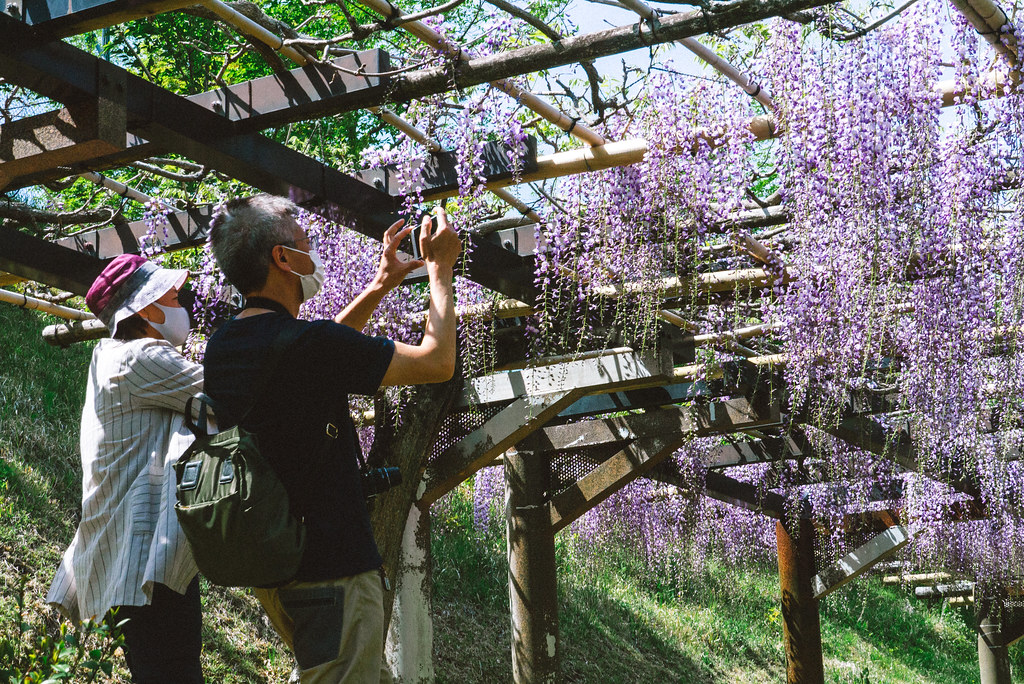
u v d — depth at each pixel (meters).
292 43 2.43
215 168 2.63
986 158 3.05
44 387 7.72
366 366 1.79
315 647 1.72
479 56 2.57
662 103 3.07
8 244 3.35
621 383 4.80
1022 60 2.61
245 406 1.77
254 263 1.92
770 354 5.37
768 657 12.23
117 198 3.75
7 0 1.99
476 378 5.15
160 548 2.07
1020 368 4.25
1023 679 16.25
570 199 3.54
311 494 1.76
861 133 2.94
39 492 6.43
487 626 9.08
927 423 4.50
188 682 2.13
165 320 2.40
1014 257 3.26
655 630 11.20
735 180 3.15
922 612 16.66
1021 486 6.78
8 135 2.23
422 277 3.93
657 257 3.52
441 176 3.05
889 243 3.16
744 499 8.89
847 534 9.55
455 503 10.23
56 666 2.40
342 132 4.53
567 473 6.69
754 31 3.00
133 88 2.23
